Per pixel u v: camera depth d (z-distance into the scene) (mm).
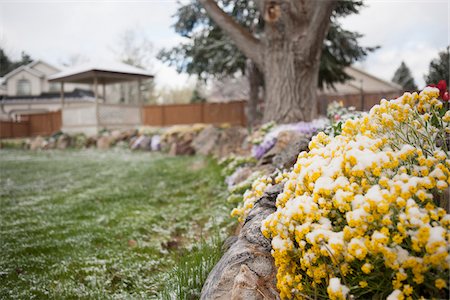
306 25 10211
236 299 2314
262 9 10211
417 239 1775
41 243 4902
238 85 43938
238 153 10391
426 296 1889
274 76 10719
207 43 18422
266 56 11000
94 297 3324
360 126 2781
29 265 4137
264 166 6461
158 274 3740
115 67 23797
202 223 5758
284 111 10516
